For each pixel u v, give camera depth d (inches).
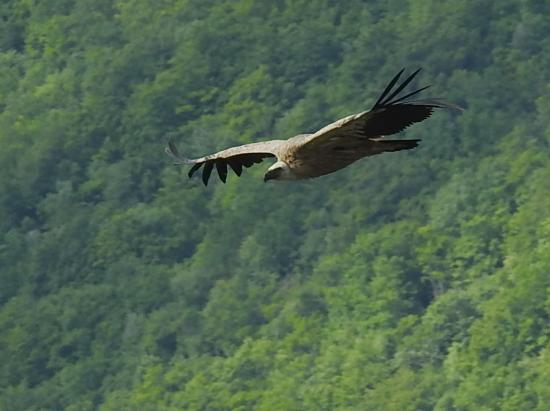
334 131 335.9
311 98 3097.9
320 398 2128.4
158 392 2279.8
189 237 2785.4
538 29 3144.7
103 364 2412.6
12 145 3085.6
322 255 2620.6
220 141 3070.9
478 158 2802.7
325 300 2471.7
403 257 2476.6
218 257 2682.1
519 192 2613.2
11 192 2982.3
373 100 3080.7
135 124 3117.6
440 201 2637.8
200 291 2615.7
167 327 2477.9
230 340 2436.0
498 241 2472.9
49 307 2578.7
